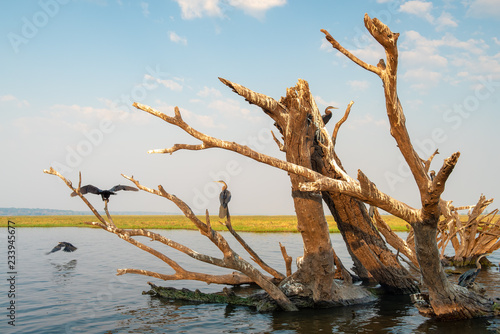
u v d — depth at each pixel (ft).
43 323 38.22
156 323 38.50
